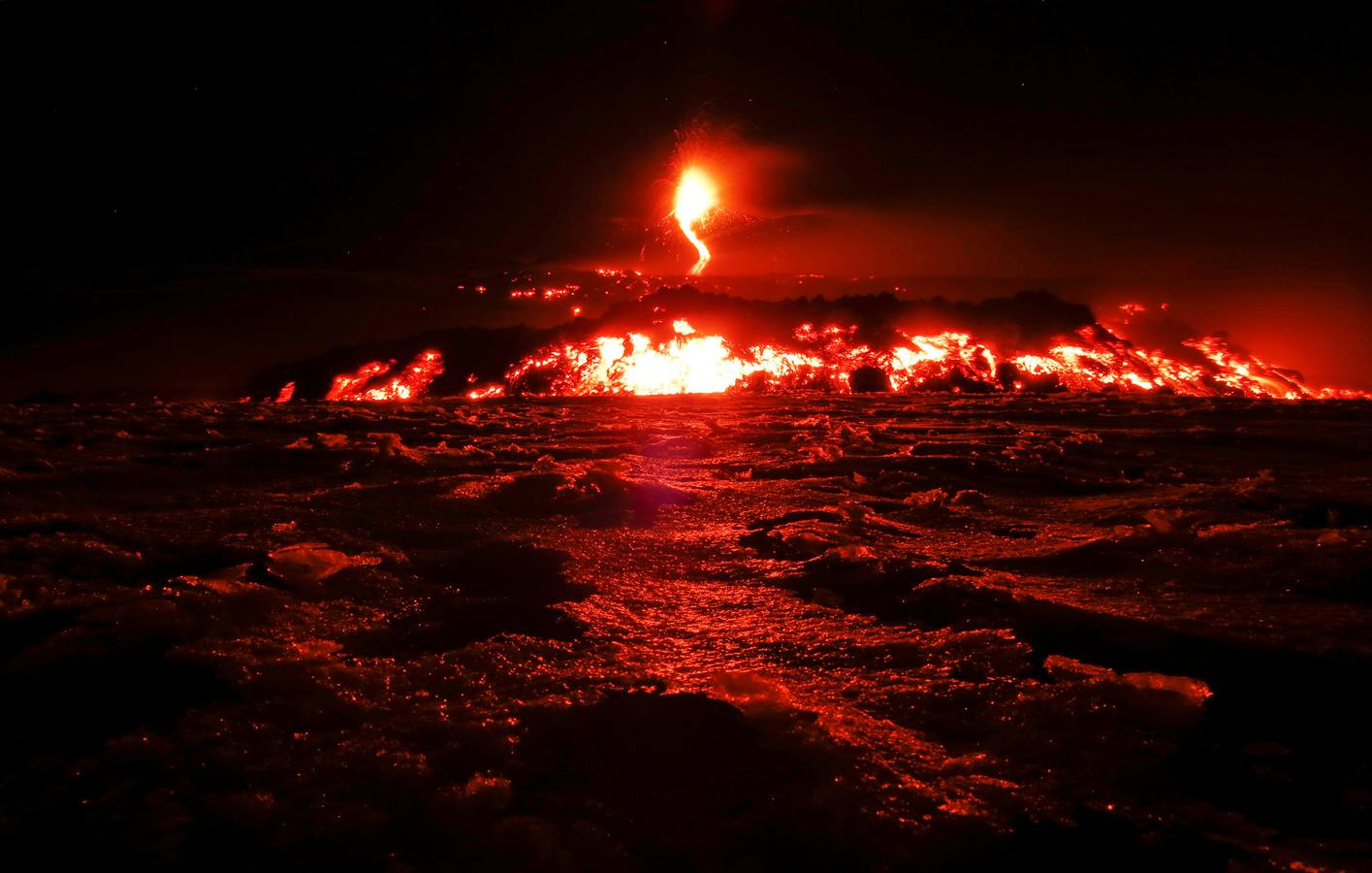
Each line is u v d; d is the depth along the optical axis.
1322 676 2.93
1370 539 4.66
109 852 1.91
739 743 2.42
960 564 4.40
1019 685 2.87
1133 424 11.91
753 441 9.51
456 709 2.59
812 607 3.69
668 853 1.98
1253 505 6.12
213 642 2.97
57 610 3.19
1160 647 3.20
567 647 3.16
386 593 3.69
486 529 4.85
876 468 7.70
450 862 1.91
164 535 4.30
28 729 2.40
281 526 4.63
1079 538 5.09
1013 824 2.09
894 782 2.26
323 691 2.67
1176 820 2.12
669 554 4.52
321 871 1.87
